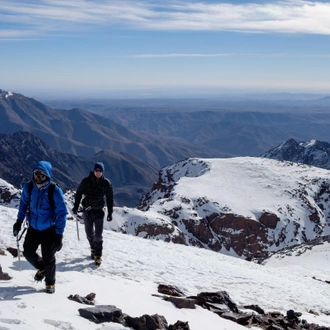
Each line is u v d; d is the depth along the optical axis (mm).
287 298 14578
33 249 7527
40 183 7242
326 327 10641
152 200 184125
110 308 6719
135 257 15047
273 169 189125
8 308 5996
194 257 19281
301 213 152375
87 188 11562
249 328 8648
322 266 66500
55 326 5684
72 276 9500
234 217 141125
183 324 6832
